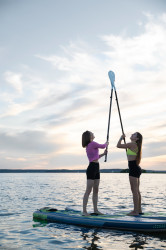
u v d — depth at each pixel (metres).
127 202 11.62
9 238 5.54
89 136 6.94
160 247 4.86
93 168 6.85
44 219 7.55
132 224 6.09
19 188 22.84
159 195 15.70
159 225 6.00
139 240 5.32
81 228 6.43
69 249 4.73
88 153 6.90
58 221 7.17
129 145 6.86
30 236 5.69
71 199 13.12
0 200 12.77
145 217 6.71
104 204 10.81
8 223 7.10
